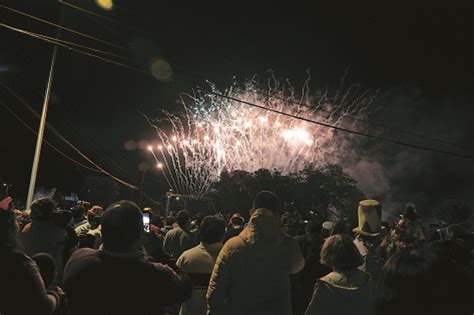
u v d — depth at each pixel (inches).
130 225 131.5
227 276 177.2
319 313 167.5
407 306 74.8
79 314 127.1
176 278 136.6
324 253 177.0
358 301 166.6
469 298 74.2
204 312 218.4
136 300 126.6
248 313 173.2
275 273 177.2
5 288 133.6
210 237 227.8
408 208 311.4
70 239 259.4
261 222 181.6
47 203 244.1
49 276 170.1
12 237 142.2
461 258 113.1
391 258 80.2
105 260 129.3
